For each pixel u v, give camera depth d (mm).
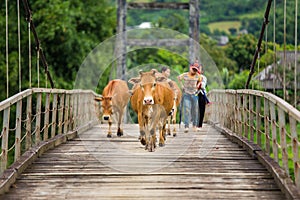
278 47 24750
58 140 13016
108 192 8266
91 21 31812
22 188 8539
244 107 12961
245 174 9438
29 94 10562
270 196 8031
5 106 8586
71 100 15383
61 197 8016
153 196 8016
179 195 8078
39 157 11039
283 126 8523
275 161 9617
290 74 20891
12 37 25703
